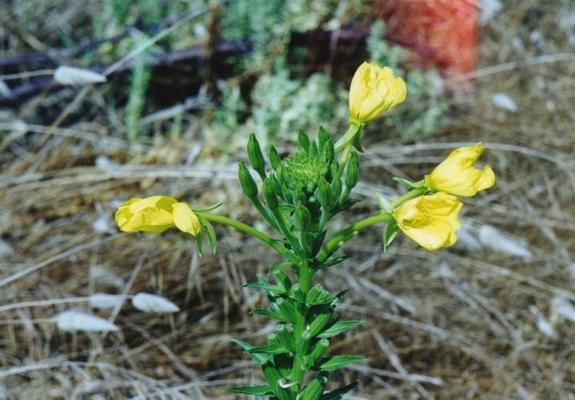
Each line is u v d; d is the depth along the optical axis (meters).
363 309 0.95
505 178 1.19
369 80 0.62
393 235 0.60
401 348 0.94
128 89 1.22
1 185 1.01
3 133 1.15
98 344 0.91
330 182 0.60
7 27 1.27
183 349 0.91
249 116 1.19
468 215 1.12
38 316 0.92
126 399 0.87
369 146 1.18
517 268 1.06
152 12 1.31
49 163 1.10
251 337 0.92
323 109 1.12
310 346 0.62
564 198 1.17
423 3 1.34
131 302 0.94
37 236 0.99
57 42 1.32
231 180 1.04
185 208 0.58
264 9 1.24
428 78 1.30
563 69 1.41
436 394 0.92
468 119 1.27
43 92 1.18
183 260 0.98
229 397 0.88
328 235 1.03
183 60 1.21
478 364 0.94
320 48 1.25
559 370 0.96
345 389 0.65
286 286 0.62
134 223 0.58
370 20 1.30
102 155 1.12
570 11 1.53
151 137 1.18
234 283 0.95
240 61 1.23
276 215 0.59
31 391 0.87
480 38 1.42
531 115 1.30
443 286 1.00
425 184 0.61
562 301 0.96
